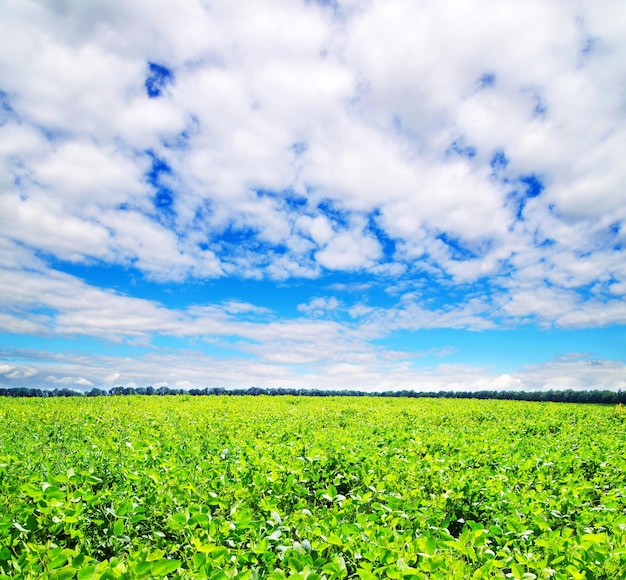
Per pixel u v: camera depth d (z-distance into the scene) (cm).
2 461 624
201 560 362
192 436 1062
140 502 526
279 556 399
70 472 511
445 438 1105
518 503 607
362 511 595
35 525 419
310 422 1512
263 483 623
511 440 1252
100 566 331
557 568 414
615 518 536
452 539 454
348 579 408
